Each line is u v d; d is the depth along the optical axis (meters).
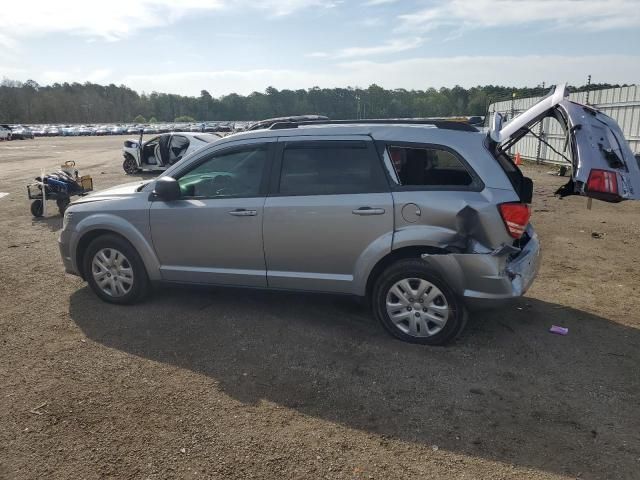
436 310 4.20
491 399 3.52
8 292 5.66
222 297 5.43
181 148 17.86
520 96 22.56
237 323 4.77
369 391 3.63
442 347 4.28
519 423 3.25
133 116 147.12
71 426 3.22
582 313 5.05
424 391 3.62
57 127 88.69
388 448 3.02
